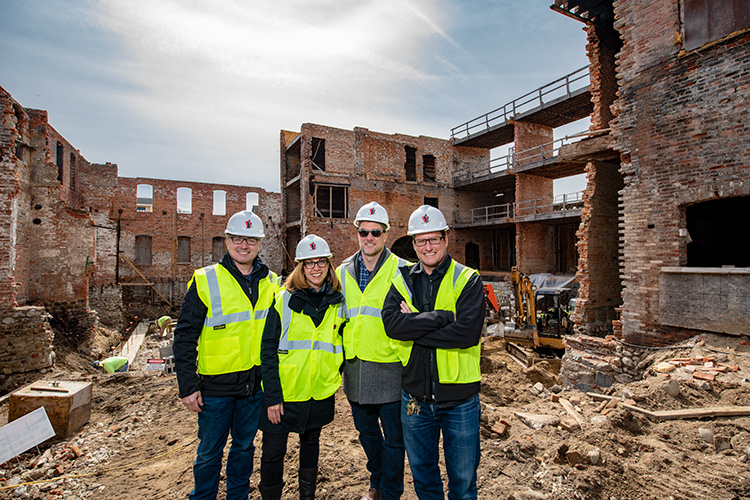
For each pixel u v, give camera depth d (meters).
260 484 2.87
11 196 8.91
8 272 8.74
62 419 5.07
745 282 5.70
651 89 7.04
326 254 2.98
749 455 3.45
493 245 25.59
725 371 5.12
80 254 12.88
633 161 7.31
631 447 3.65
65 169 17.00
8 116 9.01
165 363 9.82
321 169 23.08
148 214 23.52
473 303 2.45
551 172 18.47
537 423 4.29
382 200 22.31
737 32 5.84
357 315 3.03
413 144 23.45
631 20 7.38
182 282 24.03
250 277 3.22
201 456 2.90
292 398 2.86
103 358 12.70
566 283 14.60
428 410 2.55
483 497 3.12
